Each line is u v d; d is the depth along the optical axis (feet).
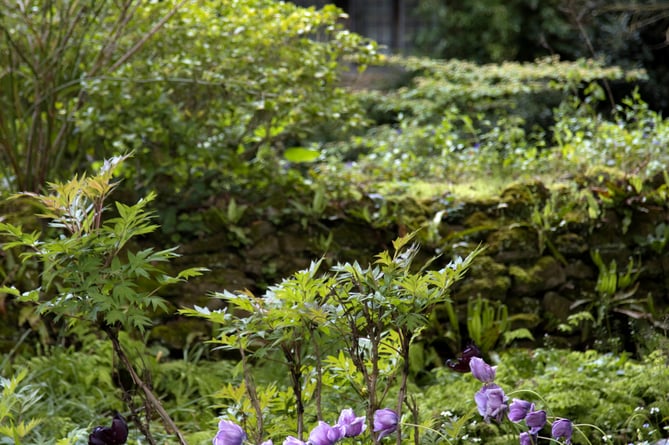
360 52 19.84
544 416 7.72
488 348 16.29
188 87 18.04
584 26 40.27
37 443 9.99
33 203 16.57
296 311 7.70
